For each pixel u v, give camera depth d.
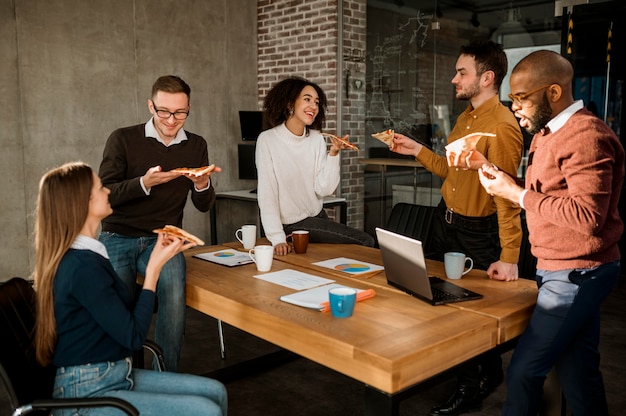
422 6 5.47
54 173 1.59
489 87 2.47
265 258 2.27
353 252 2.67
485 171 1.90
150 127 2.51
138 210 2.45
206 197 2.59
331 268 2.32
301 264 2.41
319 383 2.99
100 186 1.67
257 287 2.04
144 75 5.48
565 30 4.87
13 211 4.74
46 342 1.57
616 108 5.31
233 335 3.77
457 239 2.65
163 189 2.50
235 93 6.32
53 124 4.92
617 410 2.69
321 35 5.81
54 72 4.89
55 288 1.56
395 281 2.02
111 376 1.63
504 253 2.15
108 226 2.46
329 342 1.52
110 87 5.25
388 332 1.56
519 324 1.78
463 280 2.15
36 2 4.73
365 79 5.82
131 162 2.48
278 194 2.99
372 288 2.03
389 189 5.81
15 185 4.74
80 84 5.05
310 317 1.69
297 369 3.18
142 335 1.62
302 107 2.86
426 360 1.44
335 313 1.69
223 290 2.00
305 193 3.04
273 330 1.71
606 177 1.62
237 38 6.28
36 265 1.59
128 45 5.34
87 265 1.56
